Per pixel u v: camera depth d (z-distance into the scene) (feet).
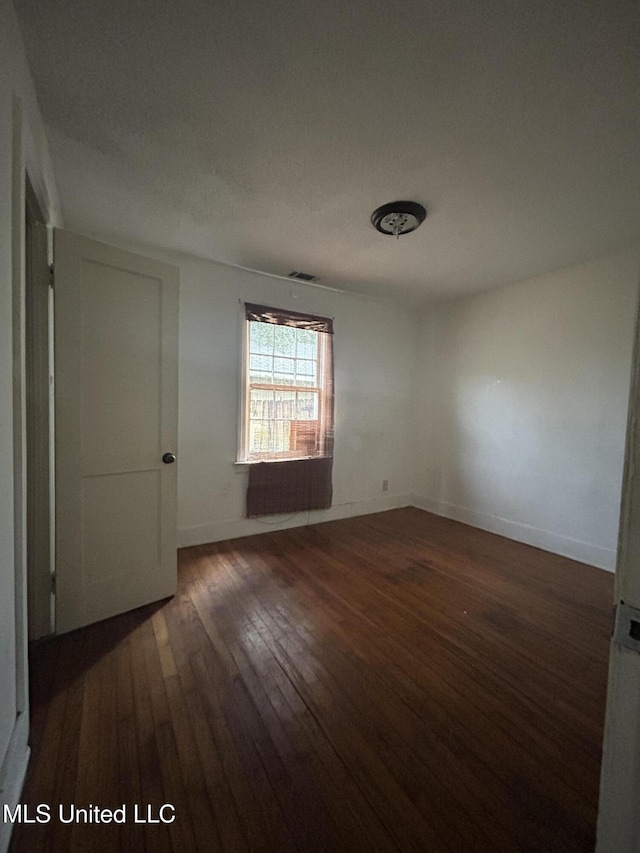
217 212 7.36
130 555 6.79
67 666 5.35
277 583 8.00
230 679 5.15
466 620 6.72
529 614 6.96
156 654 5.64
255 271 10.46
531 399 10.68
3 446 3.27
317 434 12.00
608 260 9.04
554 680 5.25
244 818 3.43
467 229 7.86
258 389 10.84
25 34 3.85
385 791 3.69
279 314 10.89
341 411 12.62
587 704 4.84
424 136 5.22
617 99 4.51
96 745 4.11
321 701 4.80
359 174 6.11
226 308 10.21
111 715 4.51
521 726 4.48
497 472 11.55
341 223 7.72
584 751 4.16
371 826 3.39
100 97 4.66
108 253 6.31
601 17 3.58
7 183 3.44
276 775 3.83
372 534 11.25
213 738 4.23
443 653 5.79
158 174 6.22
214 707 4.66
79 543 6.20
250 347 10.66
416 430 14.39
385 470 13.84
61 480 5.98
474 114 4.81
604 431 9.15
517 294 11.05
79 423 6.12
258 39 3.90
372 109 4.77
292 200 6.90
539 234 8.03
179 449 9.75
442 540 10.84
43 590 5.92
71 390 6.01
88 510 6.29
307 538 10.80
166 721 4.44
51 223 6.21
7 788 3.22
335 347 12.33
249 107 4.79
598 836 1.85
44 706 4.61
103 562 6.48
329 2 3.53
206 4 3.57
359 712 4.64
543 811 3.52
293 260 9.64
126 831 3.32
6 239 3.40
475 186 6.35
